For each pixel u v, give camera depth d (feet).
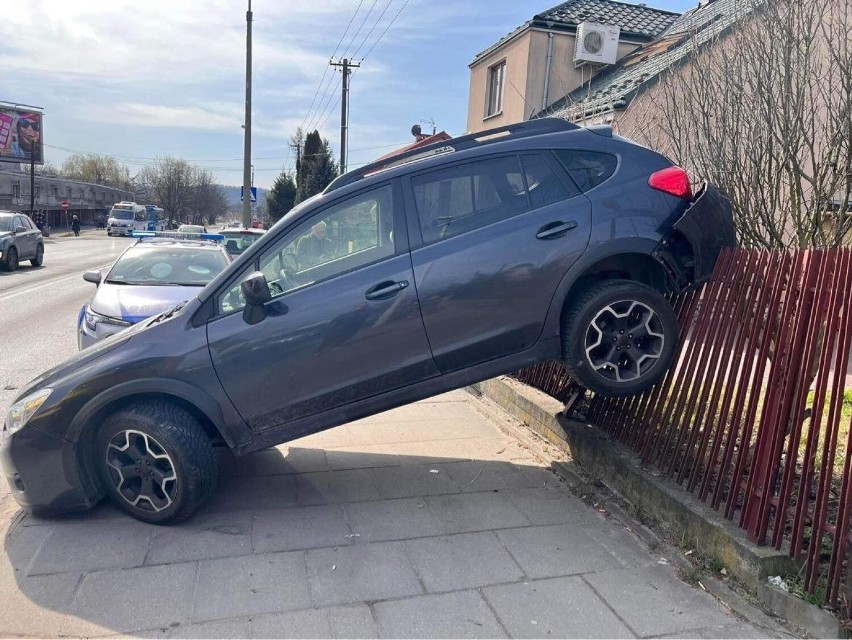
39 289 48.93
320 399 12.35
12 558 11.19
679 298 13.34
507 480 14.89
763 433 10.39
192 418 12.37
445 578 10.71
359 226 12.66
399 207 12.59
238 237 49.06
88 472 12.52
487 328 12.26
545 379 19.33
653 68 34.24
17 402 12.62
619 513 12.99
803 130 13.26
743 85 14.44
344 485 14.52
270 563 11.10
